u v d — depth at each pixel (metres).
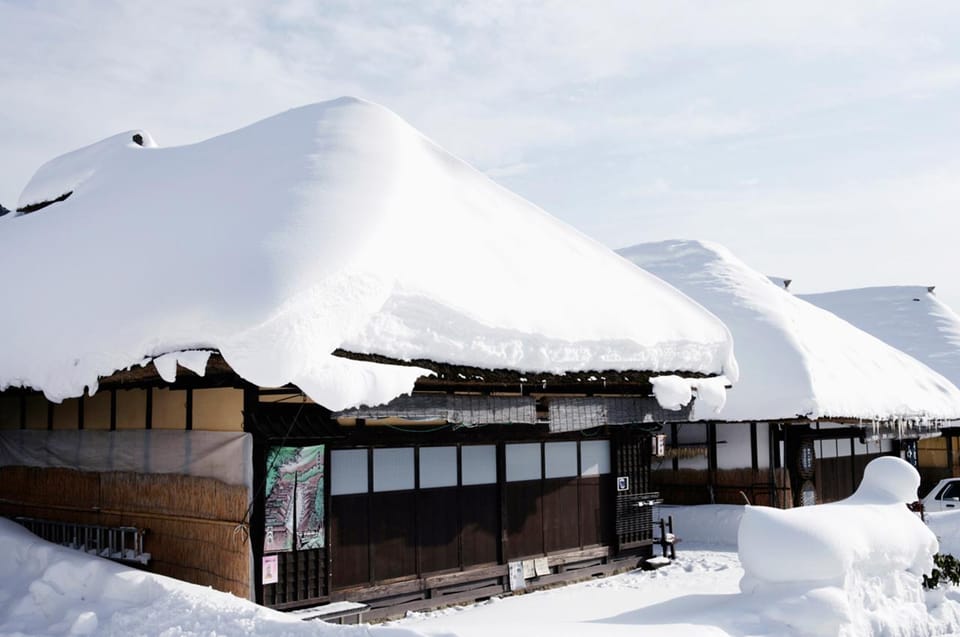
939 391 23.08
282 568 8.52
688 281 19.81
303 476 8.73
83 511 10.23
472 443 10.68
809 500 17.86
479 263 10.00
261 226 8.06
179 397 9.16
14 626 7.38
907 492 10.29
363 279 7.64
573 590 11.30
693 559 13.89
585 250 12.91
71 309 8.59
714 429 17.80
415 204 10.04
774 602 8.07
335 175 9.30
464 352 8.75
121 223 10.10
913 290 32.62
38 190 13.79
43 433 10.94
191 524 8.80
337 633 6.16
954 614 9.58
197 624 6.68
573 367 9.92
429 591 9.99
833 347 19.55
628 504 12.96
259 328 6.66
